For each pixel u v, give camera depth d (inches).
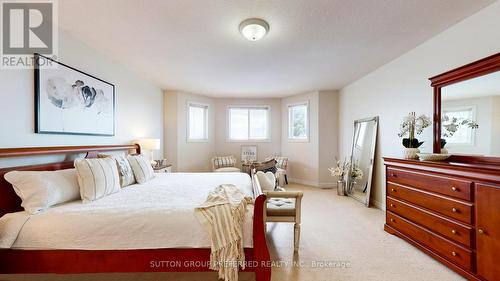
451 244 69.7
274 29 87.4
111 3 70.1
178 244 56.6
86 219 57.1
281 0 69.1
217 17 78.7
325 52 111.3
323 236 96.8
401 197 92.5
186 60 121.8
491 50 73.6
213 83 172.6
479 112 75.9
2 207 61.9
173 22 82.1
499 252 56.7
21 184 60.9
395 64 121.8
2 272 56.5
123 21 81.2
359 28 87.3
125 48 105.6
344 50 109.1
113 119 121.2
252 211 62.4
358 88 162.4
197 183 100.3
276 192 81.5
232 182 100.7
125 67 133.2
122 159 97.8
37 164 76.1
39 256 56.2
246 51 109.6
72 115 92.0
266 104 233.8
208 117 224.2
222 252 55.1
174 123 195.5
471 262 63.7
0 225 55.6
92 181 72.9
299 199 82.3
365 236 96.7
